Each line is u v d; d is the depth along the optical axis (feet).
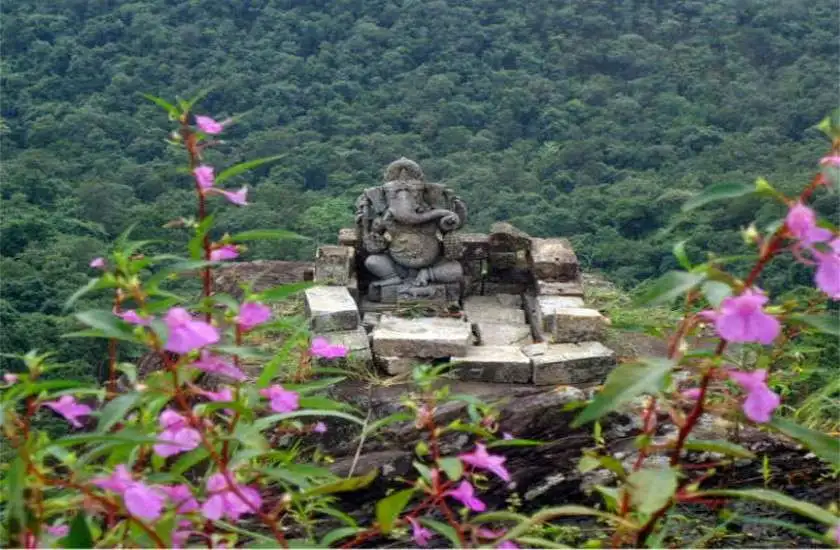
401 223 35.47
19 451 10.71
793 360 27.35
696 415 11.27
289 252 99.40
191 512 11.64
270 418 12.60
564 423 24.73
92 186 111.96
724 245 73.41
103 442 11.82
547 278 35.42
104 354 56.90
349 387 28.78
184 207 99.09
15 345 69.92
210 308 12.49
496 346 31.65
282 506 12.49
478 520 12.06
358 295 35.04
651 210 104.32
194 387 11.62
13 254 99.09
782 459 22.68
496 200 118.42
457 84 166.50
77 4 173.99
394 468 23.95
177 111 13.10
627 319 33.65
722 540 19.94
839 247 10.25
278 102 155.84
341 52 171.53
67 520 12.92
